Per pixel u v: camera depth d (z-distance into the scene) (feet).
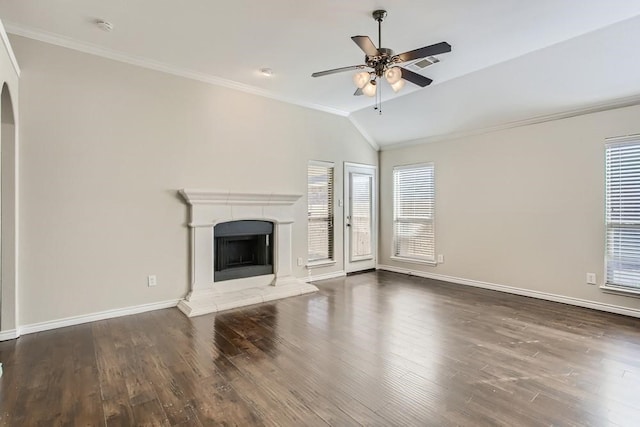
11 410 6.60
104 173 11.75
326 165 18.54
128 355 9.00
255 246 15.97
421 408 6.66
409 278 18.86
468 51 11.65
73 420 6.30
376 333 10.61
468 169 17.13
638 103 11.98
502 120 15.51
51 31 10.42
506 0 8.73
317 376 7.91
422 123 17.93
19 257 10.32
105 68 11.72
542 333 10.58
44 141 10.67
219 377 7.86
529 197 14.90
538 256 14.65
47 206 10.75
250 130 15.38
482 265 16.62
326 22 9.86
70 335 10.37
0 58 8.04
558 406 6.71
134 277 12.42
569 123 13.66
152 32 10.46
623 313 12.35
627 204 12.32
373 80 10.18
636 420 6.25
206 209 13.80
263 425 6.15
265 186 15.92
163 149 13.00
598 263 12.97
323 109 18.26
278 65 12.91
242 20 9.76
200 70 13.41
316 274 18.19
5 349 9.35
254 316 12.29
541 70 12.39
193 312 12.25
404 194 20.35
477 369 8.24
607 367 8.33
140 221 12.51
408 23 9.87
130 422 6.24
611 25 9.93
